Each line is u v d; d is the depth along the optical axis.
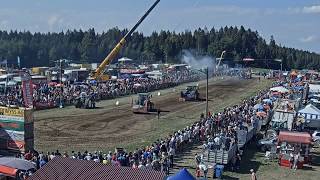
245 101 64.88
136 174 18.83
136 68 123.50
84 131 43.41
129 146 37.75
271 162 35.47
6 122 32.44
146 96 57.97
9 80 72.94
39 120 48.03
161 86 88.75
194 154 35.91
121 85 78.19
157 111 57.97
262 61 193.00
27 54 187.00
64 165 19.72
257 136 43.88
